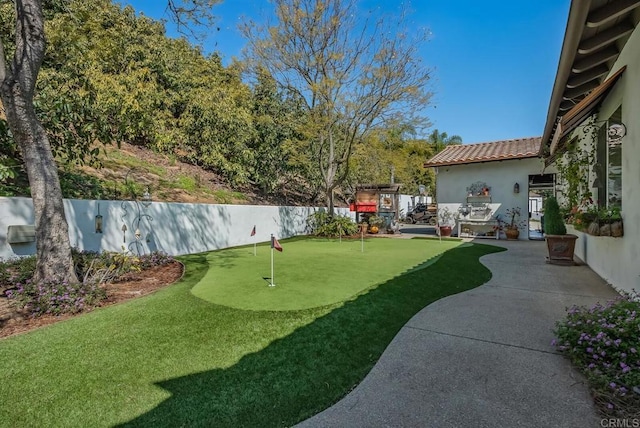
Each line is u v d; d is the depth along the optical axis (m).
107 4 12.88
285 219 15.17
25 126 4.94
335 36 13.94
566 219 8.86
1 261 5.83
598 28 3.76
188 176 14.50
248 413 2.42
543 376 2.87
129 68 12.05
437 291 5.61
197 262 8.27
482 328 3.99
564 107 6.41
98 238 7.83
